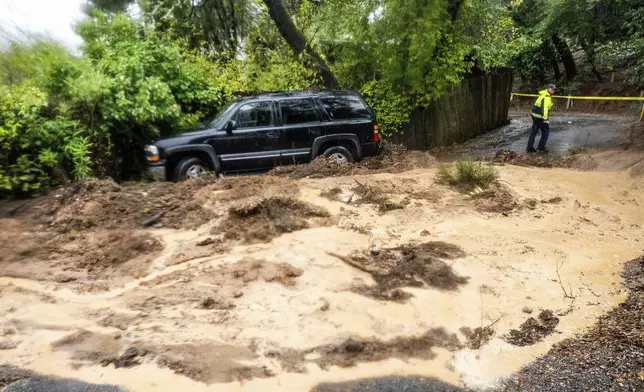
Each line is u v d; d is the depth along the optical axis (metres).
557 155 10.59
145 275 4.77
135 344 3.63
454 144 13.58
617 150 10.22
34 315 4.04
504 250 5.28
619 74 20.19
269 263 4.91
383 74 12.02
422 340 3.74
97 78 7.32
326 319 3.99
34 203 6.21
